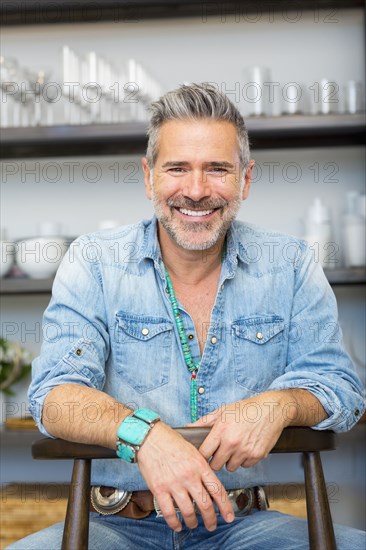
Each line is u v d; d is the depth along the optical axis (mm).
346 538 1329
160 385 1558
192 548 1463
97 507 1482
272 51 3090
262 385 1590
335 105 2795
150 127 1553
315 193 3064
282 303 1622
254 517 1481
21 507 2490
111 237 1624
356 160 3053
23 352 2867
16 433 2727
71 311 1534
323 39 3080
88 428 1266
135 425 1250
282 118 2756
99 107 2824
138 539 1452
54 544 1310
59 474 3059
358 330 2984
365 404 1509
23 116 2859
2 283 2807
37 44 3133
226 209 1521
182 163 1489
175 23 3104
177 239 1521
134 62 2793
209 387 1558
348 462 3012
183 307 1575
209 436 1268
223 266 1603
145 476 1234
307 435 1296
